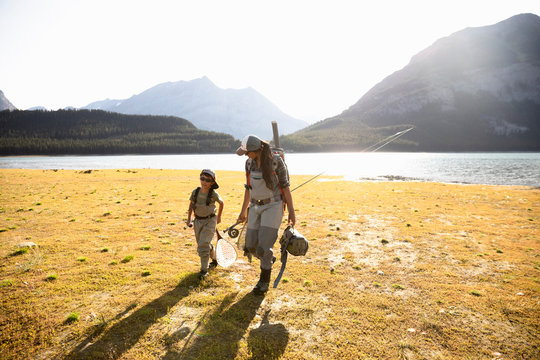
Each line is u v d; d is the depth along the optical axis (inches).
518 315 135.3
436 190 689.6
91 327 118.4
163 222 329.7
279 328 122.3
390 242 263.1
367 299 150.9
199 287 160.2
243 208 160.6
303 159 3752.5
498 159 3346.5
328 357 104.1
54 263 194.5
